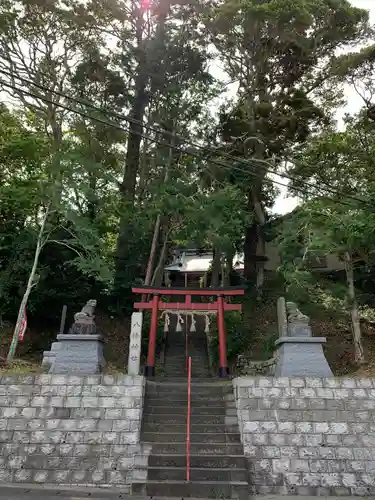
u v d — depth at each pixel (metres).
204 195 16.64
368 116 16.69
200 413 9.85
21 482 8.42
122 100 19.98
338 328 17.05
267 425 8.98
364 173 15.63
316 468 8.59
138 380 9.41
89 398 9.19
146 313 18.97
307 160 17.05
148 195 20.22
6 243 15.39
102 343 10.70
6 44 16.91
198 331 22.11
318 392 9.32
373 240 12.23
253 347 17.36
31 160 14.52
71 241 13.61
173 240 20.09
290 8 16.62
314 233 12.95
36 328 16.67
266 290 22.59
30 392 9.24
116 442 8.77
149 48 19.30
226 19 18.25
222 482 7.88
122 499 7.55
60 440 8.80
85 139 17.84
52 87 18.12
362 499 8.09
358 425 9.02
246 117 21.59
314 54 19.66
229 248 18.19
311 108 20.38
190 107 19.91
